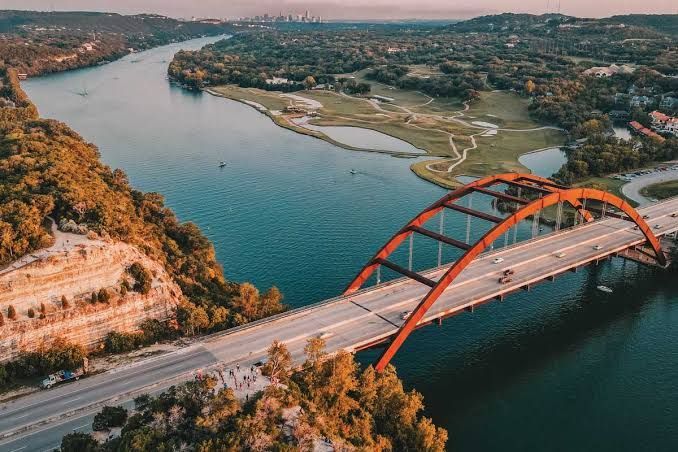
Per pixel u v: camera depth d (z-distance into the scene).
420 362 112.06
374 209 188.50
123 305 105.50
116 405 84.69
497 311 131.62
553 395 104.50
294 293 133.88
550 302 136.50
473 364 111.94
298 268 146.12
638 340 122.00
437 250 157.12
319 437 75.12
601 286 144.75
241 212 183.75
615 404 102.75
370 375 90.75
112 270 107.44
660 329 126.31
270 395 77.50
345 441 76.19
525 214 114.44
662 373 111.25
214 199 195.50
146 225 138.00
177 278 120.81
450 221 179.12
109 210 122.81
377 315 110.44
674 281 148.75
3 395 87.50
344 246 159.25
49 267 101.44
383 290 121.69
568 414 99.94
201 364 94.81
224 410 72.12
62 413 82.62
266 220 177.38
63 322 99.12
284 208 188.00
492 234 108.81
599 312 132.75
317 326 106.62
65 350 94.19
